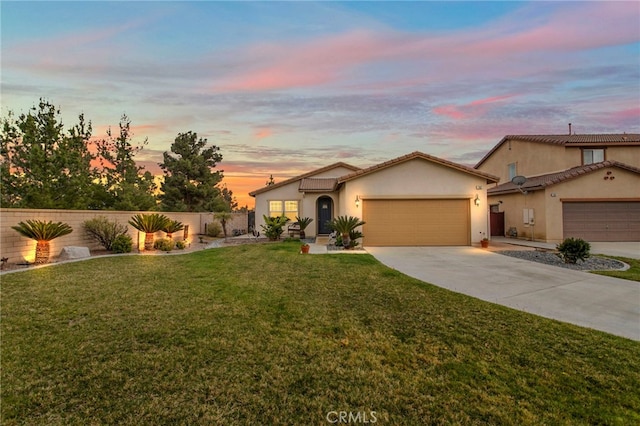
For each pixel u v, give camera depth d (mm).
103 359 3896
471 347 4242
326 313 5516
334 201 20297
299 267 9664
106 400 3100
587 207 16688
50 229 10664
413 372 3627
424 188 15117
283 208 21391
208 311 5617
